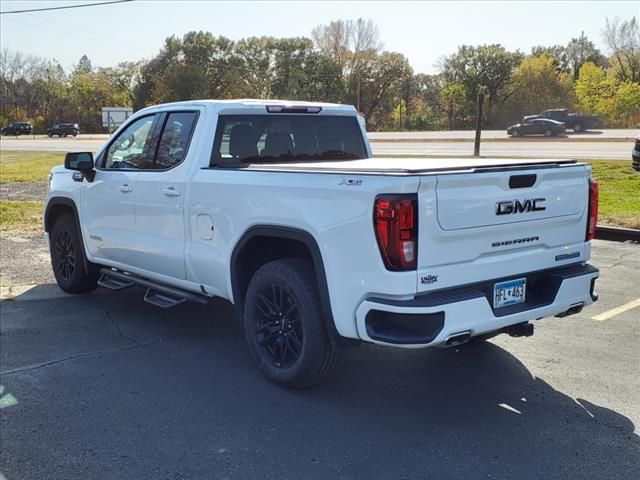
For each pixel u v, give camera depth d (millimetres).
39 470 3363
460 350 5137
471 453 3504
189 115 5188
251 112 5172
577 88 72938
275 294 4379
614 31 70875
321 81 91062
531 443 3611
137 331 5668
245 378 4582
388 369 4742
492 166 3928
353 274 3730
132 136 5770
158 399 4227
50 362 4902
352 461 3424
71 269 6805
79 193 6328
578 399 4199
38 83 103438
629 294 6727
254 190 4328
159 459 3463
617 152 25859
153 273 5535
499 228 3852
